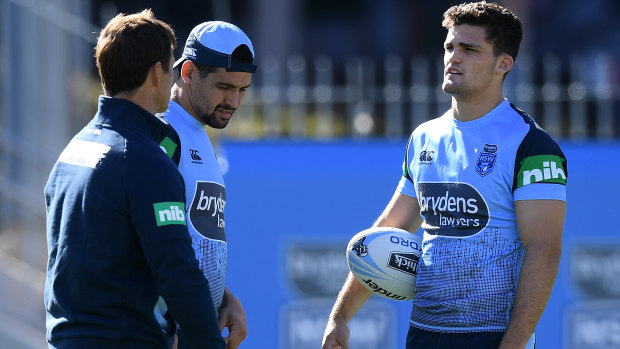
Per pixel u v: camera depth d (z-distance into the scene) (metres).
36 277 24.08
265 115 26.89
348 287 12.55
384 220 12.48
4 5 24.25
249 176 25.55
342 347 12.32
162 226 9.13
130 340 9.28
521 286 10.64
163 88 9.86
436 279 11.20
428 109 26.84
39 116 24.61
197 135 11.57
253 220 25.55
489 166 10.85
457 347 11.09
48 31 24.62
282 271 25.56
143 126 9.55
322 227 25.62
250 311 25.55
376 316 25.45
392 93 26.92
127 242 9.24
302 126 26.89
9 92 24.36
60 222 9.48
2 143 24.30
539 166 10.68
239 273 25.52
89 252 9.21
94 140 9.48
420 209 11.94
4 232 24.39
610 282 25.84
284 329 25.53
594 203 25.81
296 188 25.61
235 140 25.55
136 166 9.20
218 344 9.42
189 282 9.20
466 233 11.03
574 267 25.81
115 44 9.55
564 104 26.83
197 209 11.27
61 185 9.58
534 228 10.67
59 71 24.77
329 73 27.34
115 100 9.59
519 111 11.12
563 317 25.80
